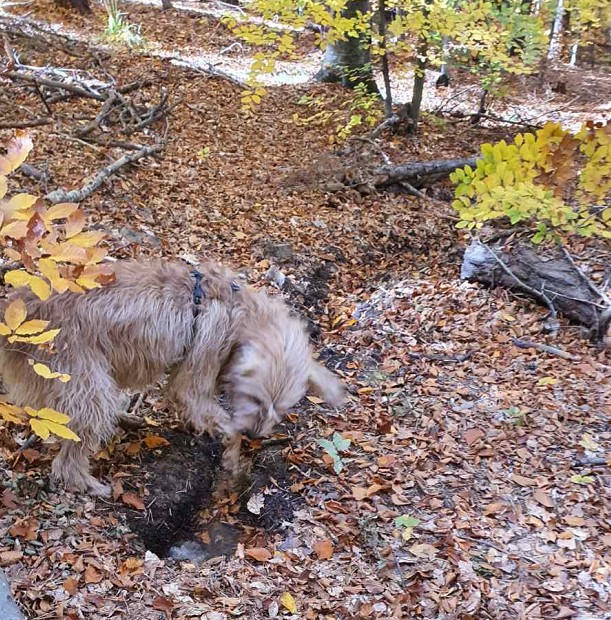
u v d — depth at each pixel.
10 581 1.81
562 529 2.14
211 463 2.32
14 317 1.57
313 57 6.91
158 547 2.08
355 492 2.22
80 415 2.00
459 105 6.07
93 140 3.85
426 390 2.63
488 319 2.99
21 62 4.80
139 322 2.04
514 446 2.40
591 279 3.02
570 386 2.65
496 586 1.98
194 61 5.97
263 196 3.78
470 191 2.32
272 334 2.07
